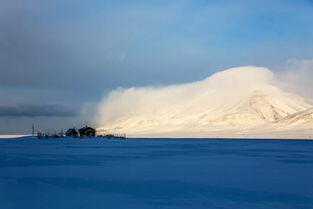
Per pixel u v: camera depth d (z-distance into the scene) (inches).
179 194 1301.7
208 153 3193.9
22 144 5319.9
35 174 1806.1
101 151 3501.5
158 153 3203.7
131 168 2018.9
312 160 2445.9
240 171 1861.5
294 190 1355.8
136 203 1179.9
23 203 1191.6
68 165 2190.0
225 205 1146.0
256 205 1143.0
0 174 1811.0
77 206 1152.2
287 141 6318.9
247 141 6309.1
